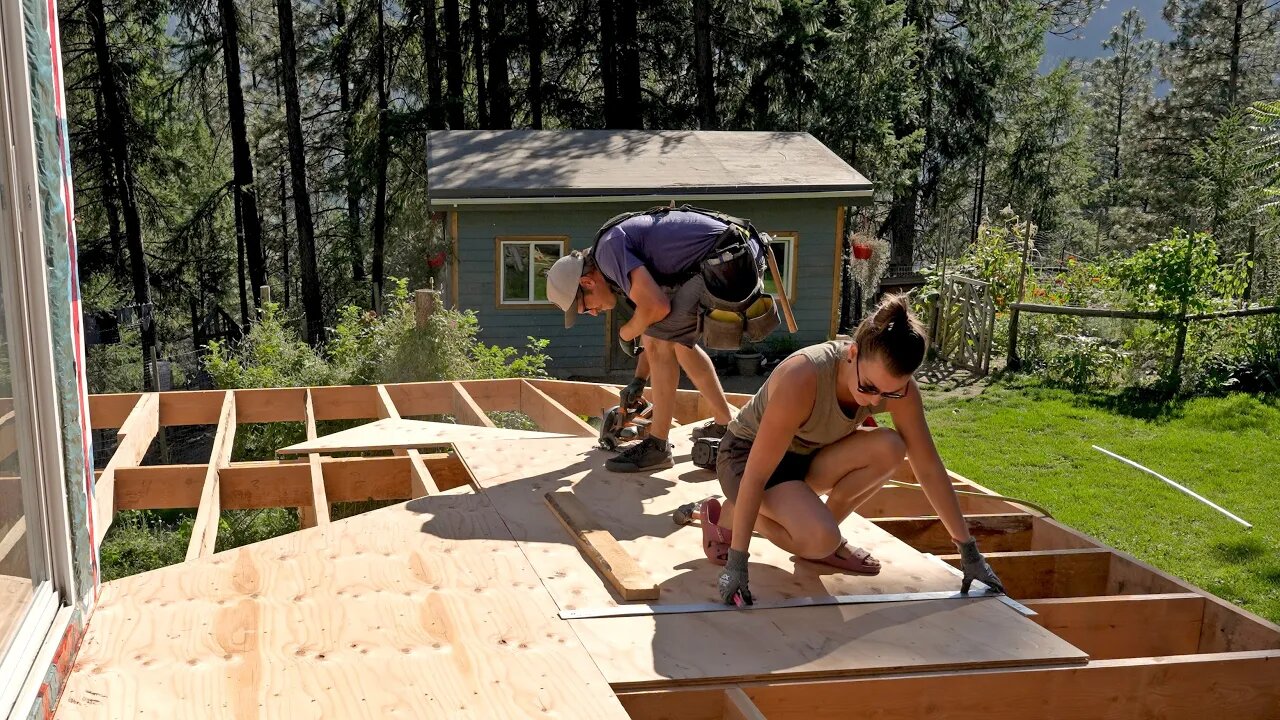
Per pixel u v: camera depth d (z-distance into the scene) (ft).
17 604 6.26
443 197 39.14
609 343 41.98
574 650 7.72
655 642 7.89
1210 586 18.94
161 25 64.75
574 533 10.21
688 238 11.49
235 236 79.66
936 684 7.52
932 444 8.72
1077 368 37.37
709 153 45.57
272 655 7.54
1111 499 24.34
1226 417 31.76
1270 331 36.19
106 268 65.62
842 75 63.41
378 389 19.74
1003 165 93.81
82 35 62.08
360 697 6.93
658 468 12.80
